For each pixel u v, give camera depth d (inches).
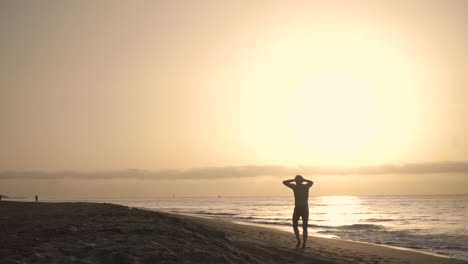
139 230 465.7
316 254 565.0
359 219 2050.9
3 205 1312.7
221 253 394.6
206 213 2620.6
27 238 399.5
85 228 477.1
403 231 1186.0
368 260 544.1
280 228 1238.3
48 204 1318.9
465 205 4662.9
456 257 636.1
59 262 293.6
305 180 647.1
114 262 306.3
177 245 382.6
